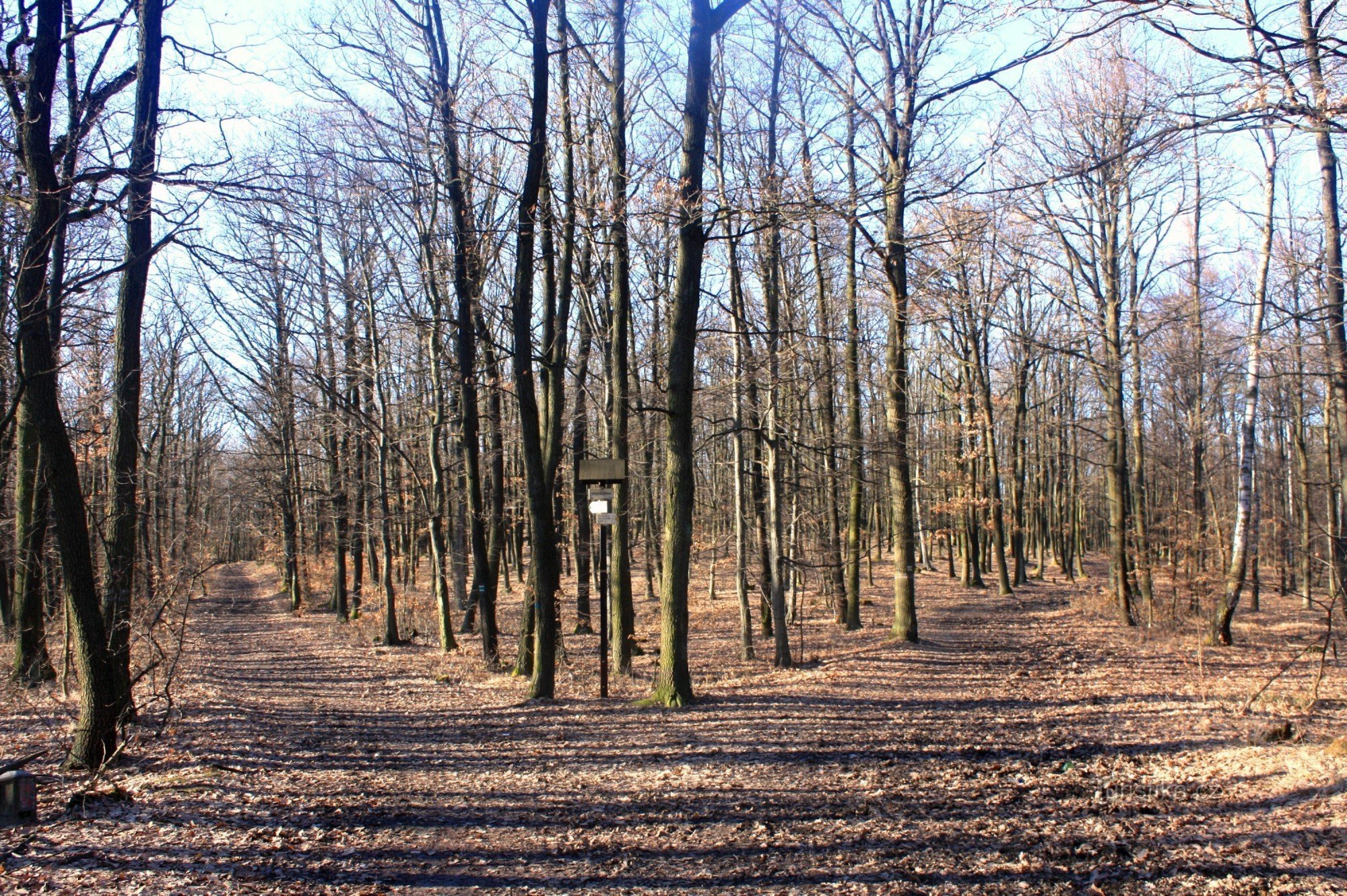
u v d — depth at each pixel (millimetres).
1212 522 20625
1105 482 44875
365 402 22234
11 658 15031
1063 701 10508
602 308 18438
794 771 7867
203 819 6621
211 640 21734
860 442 15195
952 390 28984
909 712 10117
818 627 20094
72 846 5898
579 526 21438
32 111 7305
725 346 14852
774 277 15008
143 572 10320
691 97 10359
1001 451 33969
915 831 6188
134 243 9117
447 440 28625
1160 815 6301
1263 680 11484
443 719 11125
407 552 24172
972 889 5145
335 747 9570
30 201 7320
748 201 10227
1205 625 16547
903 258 14617
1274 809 6207
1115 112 10188
